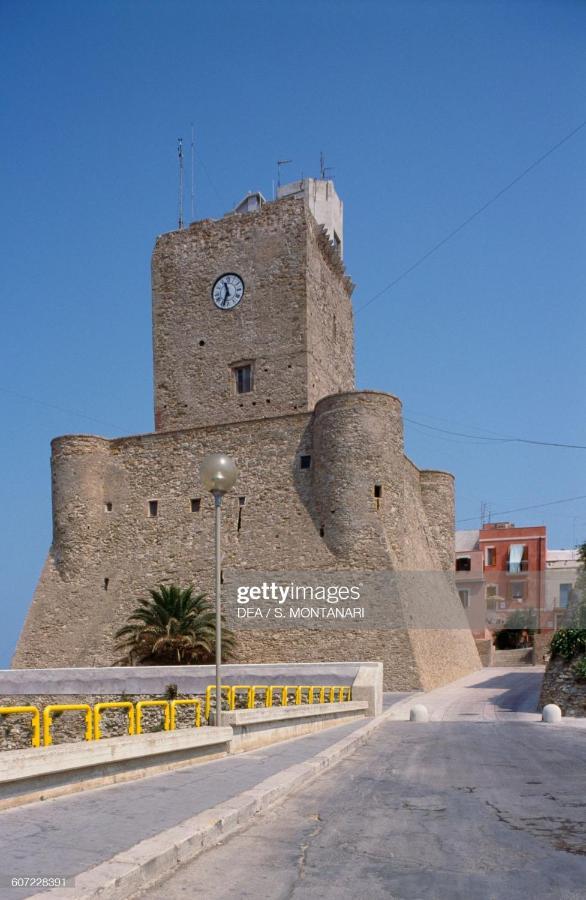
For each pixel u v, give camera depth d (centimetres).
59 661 4469
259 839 888
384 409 4078
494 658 6106
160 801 1009
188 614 3706
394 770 1452
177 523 4516
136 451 4725
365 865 785
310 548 4112
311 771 1348
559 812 1038
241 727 1662
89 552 4641
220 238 5050
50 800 1009
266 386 4766
